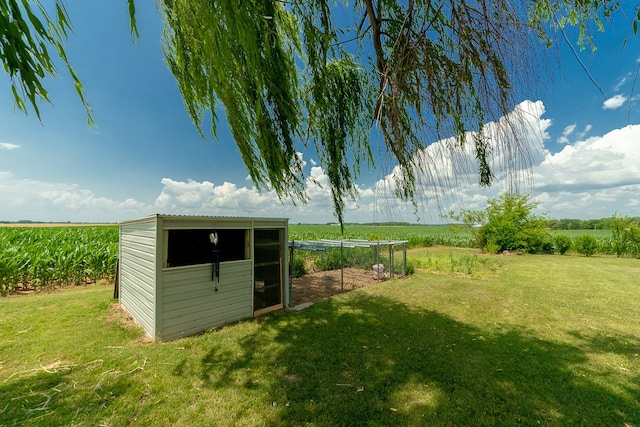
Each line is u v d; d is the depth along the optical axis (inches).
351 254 441.4
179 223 159.0
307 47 111.4
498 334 159.8
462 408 94.9
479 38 68.9
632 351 137.8
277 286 213.3
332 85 152.1
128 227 199.5
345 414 91.5
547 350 138.4
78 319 179.2
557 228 565.9
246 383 108.5
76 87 63.3
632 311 203.8
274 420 88.5
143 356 129.6
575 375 115.3
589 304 221.5
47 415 88.8
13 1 50.5
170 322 152.9
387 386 107.2
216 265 172.4
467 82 75.0
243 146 139.6
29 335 152.4
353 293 261.3
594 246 556.4
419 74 78.0
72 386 105.0
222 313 175.9
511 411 93.6
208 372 116.2
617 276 337.4
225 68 77.2
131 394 100.6
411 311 204.5
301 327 170.7
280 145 136.4
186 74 122.6
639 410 94.4
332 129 160.9
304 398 99.4
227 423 87.2
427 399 99.3
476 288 279.0
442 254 582.9
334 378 112.4
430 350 137.9
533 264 439.8
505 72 69.0
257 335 157.3
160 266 150.1
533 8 67.1
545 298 239.6
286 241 217.5
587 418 90.4
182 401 97.3
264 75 105.0
